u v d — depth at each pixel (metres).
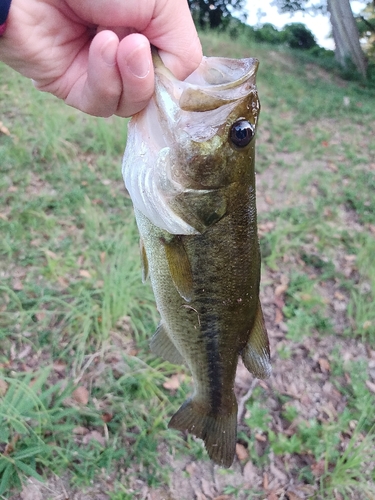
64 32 0.25
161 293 0.27
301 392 0.60
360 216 0.94
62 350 0.55
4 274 0.62
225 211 0.25
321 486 0.50
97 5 0.22
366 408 0.57
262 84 1.57
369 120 1.48
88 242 0.69
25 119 0.93
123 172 0.24
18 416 0.44
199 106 0.22
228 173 0.24
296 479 0.51
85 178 0.82
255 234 0.27
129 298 0.58
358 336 0.69
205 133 0.23
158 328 0.33
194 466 0.50
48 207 0.74
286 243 0.80
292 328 0.66
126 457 0.48
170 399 0.54
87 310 0.56
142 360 0.56
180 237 0.25
